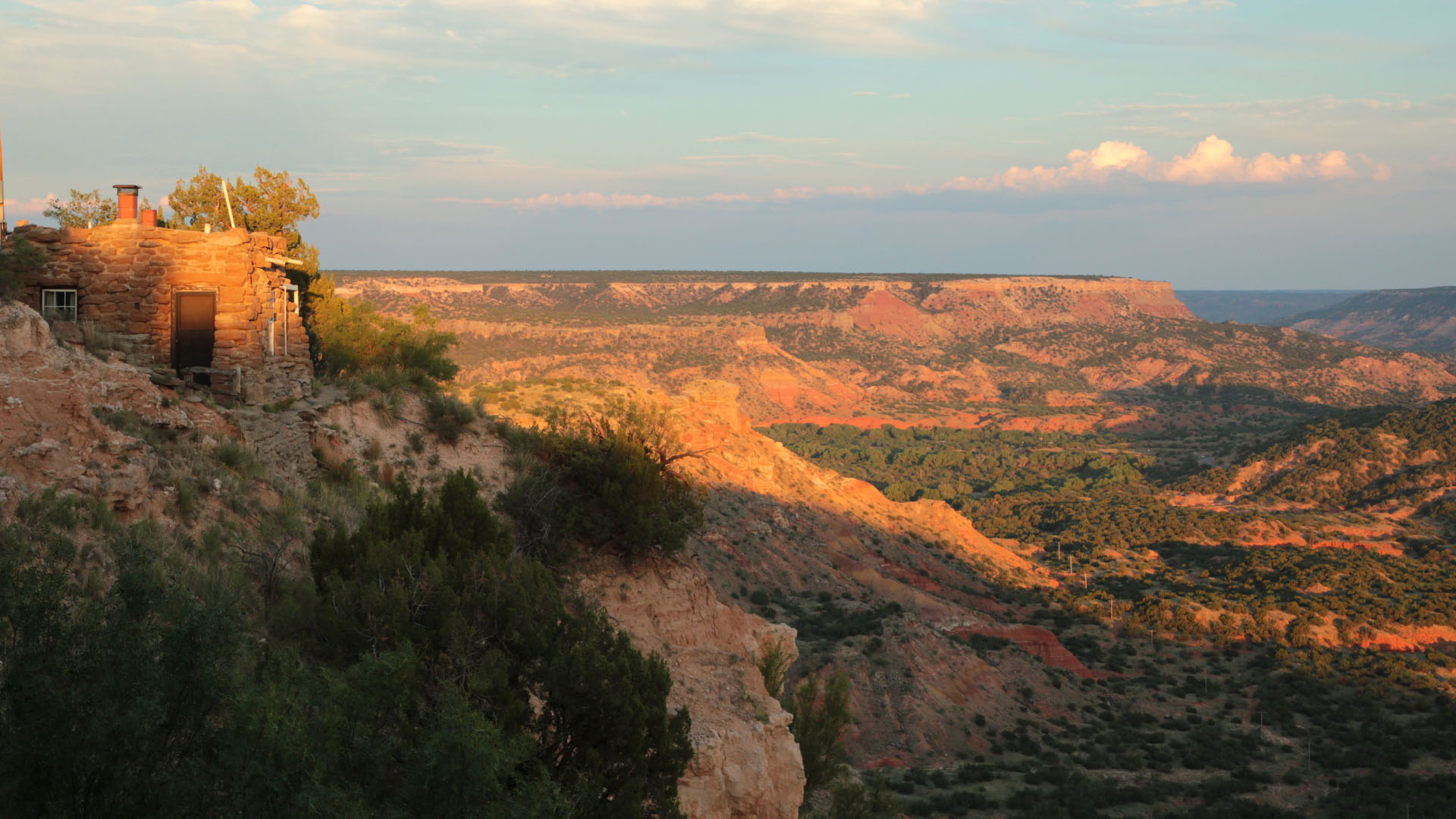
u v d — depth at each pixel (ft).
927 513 401.29
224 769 30.07
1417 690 294.25
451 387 126.41
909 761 212.02
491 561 50.34
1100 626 335.67
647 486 78.13
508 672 45.68
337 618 45.73
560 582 68.39
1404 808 202.18
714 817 58.54
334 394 87.56
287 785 29.96
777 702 70.69
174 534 51.52
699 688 67.36
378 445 83.10
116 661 30.63
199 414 64.85
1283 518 536.42
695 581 79.41
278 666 37.37
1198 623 338.75
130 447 52.44
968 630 281.95
